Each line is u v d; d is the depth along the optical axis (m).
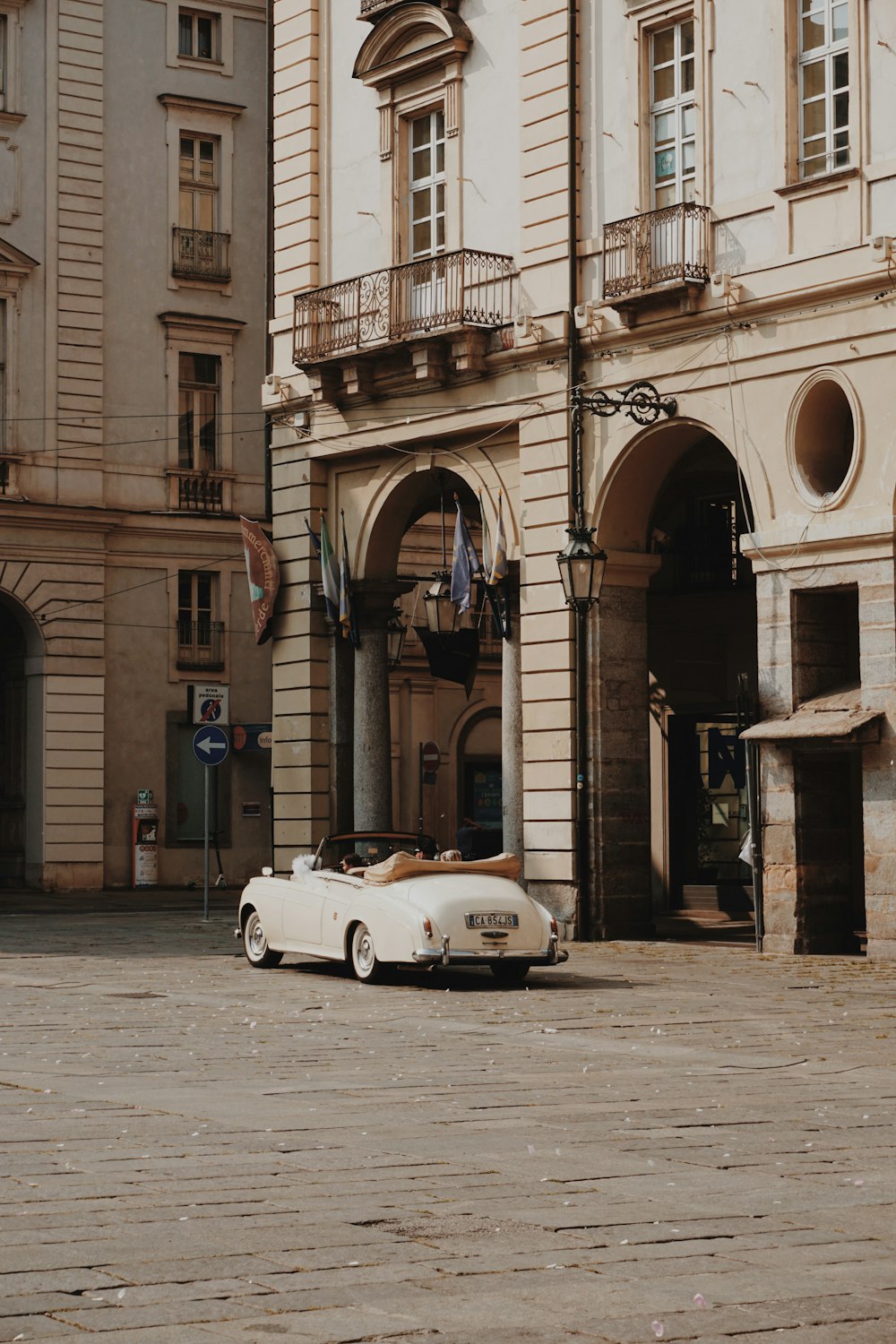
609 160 25.67
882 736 21.59
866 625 21.86
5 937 26.02
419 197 29.16
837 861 23.06
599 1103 10.94
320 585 30.31
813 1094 11.39
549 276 26.23
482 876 19.33
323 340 29.64
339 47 30.42
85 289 41.50
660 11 24.88
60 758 40.62
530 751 26.38
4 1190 8.06
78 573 41.03
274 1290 6.38
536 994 17.94
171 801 42.09
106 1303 6.19
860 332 22.09
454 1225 7.43
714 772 29.91
